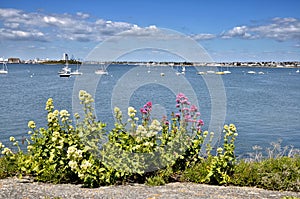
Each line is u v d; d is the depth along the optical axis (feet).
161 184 21.27
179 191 19.58
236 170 22.39
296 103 125.08
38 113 90.38
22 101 119.55
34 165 21.75
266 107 109.91
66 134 21.52
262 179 21.44
